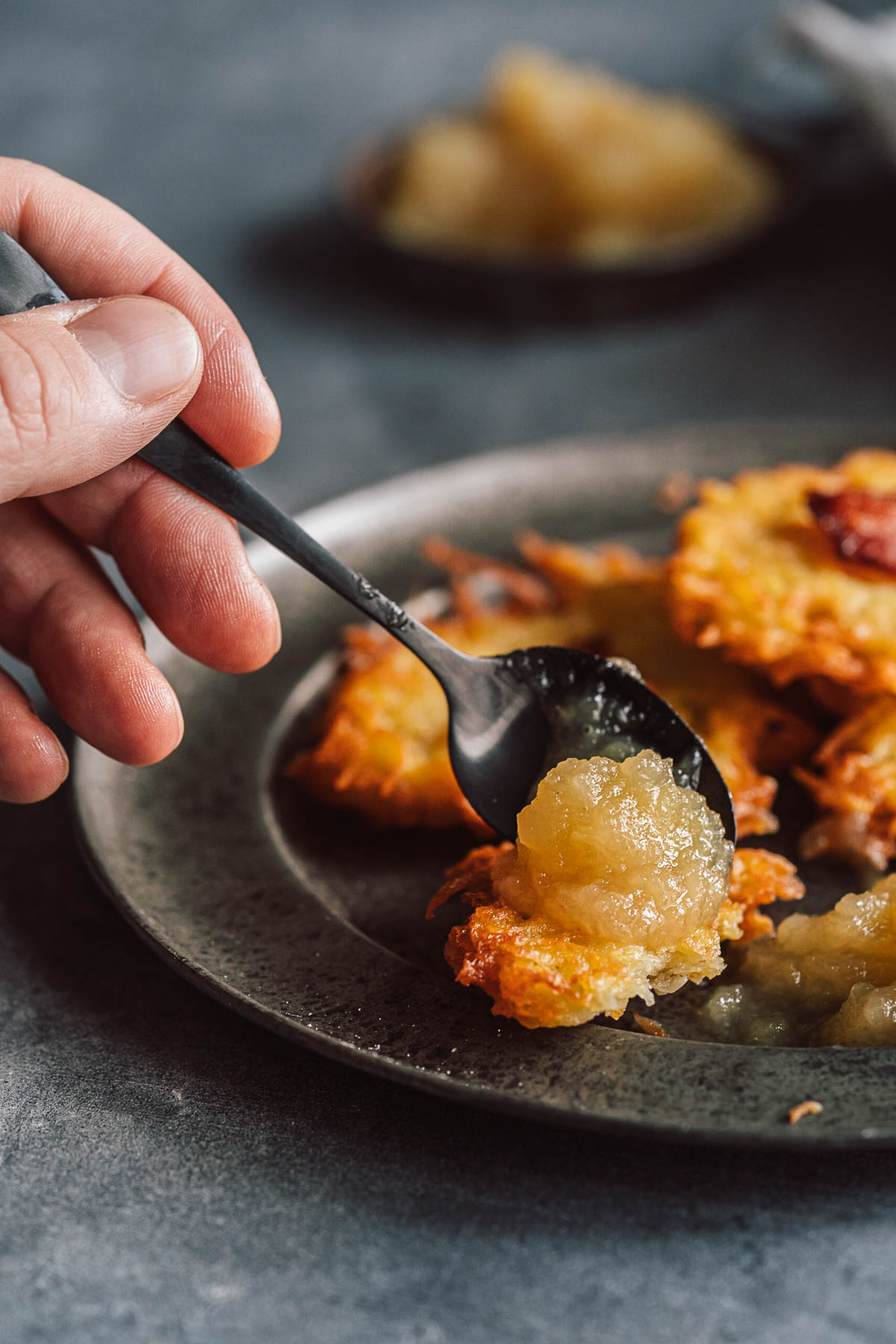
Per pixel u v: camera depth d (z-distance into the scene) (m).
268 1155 0.34
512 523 0.46
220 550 0.38
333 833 0.40
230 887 0.38
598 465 0.47
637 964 0.34
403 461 0.55
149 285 0.39
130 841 0.39
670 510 0.46
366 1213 0.33
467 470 0.47
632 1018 0.35
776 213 0.59
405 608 0.44
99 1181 0.34
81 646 0.38
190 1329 0.32
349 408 0.59
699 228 0.61
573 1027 0.34
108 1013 0.37
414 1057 0.34
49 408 0.34
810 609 0.40
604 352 0.61
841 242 0.67
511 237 0.62
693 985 0.36
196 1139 0.35
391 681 0.41
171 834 0.39
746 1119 0.32
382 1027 0.35
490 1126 0.35
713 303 0.64
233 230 0.72
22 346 0.34
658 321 0.63
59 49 0.93
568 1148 0.34
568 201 0.61
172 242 0.71
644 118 0.63
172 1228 0.34
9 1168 0.35
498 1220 0.33
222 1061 0.36
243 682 0.43
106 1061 0.36
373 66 0.88
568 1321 0.32
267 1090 0.35
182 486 0.38
